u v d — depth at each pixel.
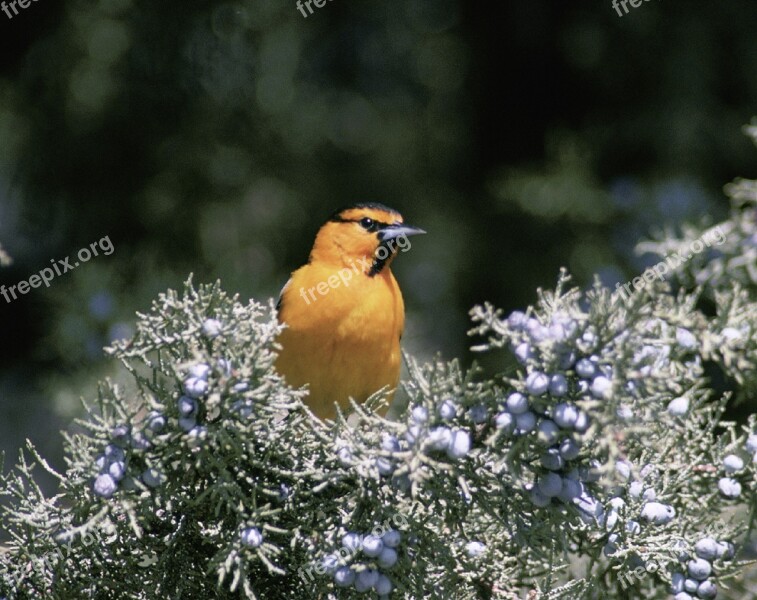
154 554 5.96
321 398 9.56
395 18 14.65
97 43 13.13
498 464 4.92
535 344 4.95
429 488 5.48
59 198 13.62
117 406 5.39
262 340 5.43
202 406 5.41
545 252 14.70
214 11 13.38
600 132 14.58
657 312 5.07
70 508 5.67
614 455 4.61
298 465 5.83
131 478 5.38
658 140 13.98
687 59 13.97
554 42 15.02
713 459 6.65
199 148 13.77
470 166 15.47
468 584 6.28
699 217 13.52
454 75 15.27
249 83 13.77
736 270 8.95
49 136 13.45
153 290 11.57
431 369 5.18
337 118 14.56
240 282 12.97
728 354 6.16
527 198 14.42
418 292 14.90
